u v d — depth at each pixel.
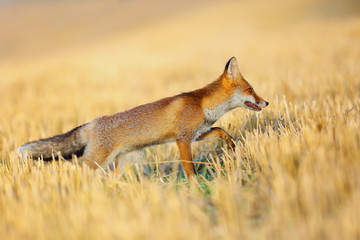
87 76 73.31
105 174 20.41
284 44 92.12
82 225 13.12
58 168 20.45
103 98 48.09
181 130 21.62
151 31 195.88
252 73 57.28
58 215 13.99
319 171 14.57
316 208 12.80
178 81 60.84
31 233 12.95
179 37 155.75
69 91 58.62
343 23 123.38
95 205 14.52
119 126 21.66
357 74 41.06
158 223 12.91
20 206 14.88
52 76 77.69
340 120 19.77
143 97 47.38
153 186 16.66
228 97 22.72
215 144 25.03
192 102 21.92
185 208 14.16
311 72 49.44
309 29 120.25
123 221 12.97
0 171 20.44
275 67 60.97
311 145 17.02
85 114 38.31
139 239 12.19
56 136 23.28
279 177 14.58
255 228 13.04
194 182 18.50
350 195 13.24
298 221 12.40
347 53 63.56
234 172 18.06
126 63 88.81
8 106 47.62
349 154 15.61
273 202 13.65
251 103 23.33
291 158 16.19
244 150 21.03
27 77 79.38
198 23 192.75
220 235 12.73
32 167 20.17
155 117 21.56
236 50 95.69
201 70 70.88
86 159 22.08
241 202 14.73
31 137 30.89
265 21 176.12
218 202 15.23
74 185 17.27
